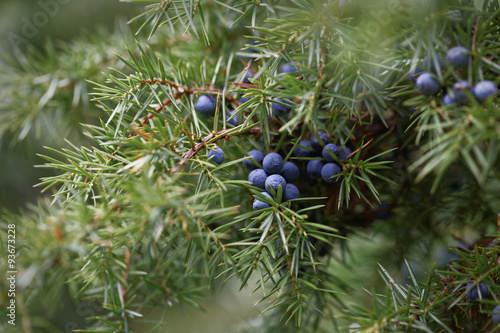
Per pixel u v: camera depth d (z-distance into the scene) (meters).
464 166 0.38
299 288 0.34
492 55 0.30
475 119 0.28
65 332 0.47
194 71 0.37
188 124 0.36
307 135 0.34
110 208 0.30
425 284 0.33
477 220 0.39
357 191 0.33
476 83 0.30
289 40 0.33
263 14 0.39
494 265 0.32
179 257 0.38
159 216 0.30
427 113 0.30
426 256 0.39
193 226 0.30
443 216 0.39
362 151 0.35
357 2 0.32
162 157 0.31
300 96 0.31
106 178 0.32
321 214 0.36
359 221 0.38
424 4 0.31
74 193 0.31
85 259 0.31
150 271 0.38
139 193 0.29
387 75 0.34
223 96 0.33
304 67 0.32
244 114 0.35
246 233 0.37
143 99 0.39
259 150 0.34
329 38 0.33
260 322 0.42
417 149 0.37
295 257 0.32
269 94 0.32
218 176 0.33
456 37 0.30
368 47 0.33
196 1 0.34
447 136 0.28
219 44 0.40
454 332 0.33
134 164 0.30
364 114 0.35
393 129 0.36
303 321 0.39
